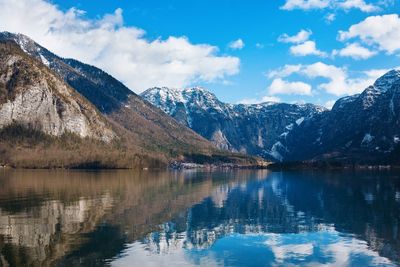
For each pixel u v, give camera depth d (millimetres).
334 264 55500
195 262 55688
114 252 59281
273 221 86375
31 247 61125
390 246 64625
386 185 185000
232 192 149125
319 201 121875
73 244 63156
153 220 84562
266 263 55688
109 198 119812
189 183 193125
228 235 71750
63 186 158625
